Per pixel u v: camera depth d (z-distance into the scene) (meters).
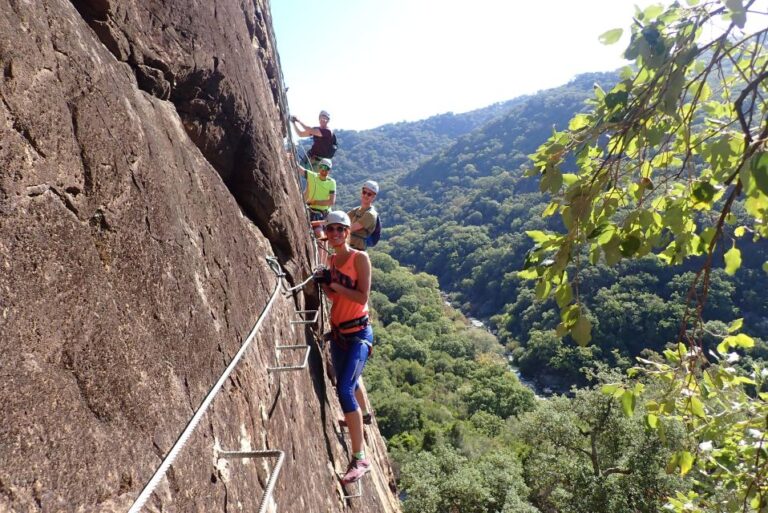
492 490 18.33
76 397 1.15
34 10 1.33
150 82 2.22
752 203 1.59
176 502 1.43
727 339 2.66
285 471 2.49
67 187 1.31
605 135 1.75
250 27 5.23
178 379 1.66
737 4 1.28
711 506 3.42
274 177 3.78
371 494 4.92
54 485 1.01
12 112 1.15
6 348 0.99
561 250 1.71
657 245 2.11
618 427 13.70
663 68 1.50
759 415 2.72
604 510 12.52
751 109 1.37
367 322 3.65
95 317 1.30
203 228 2.31
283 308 3.46
